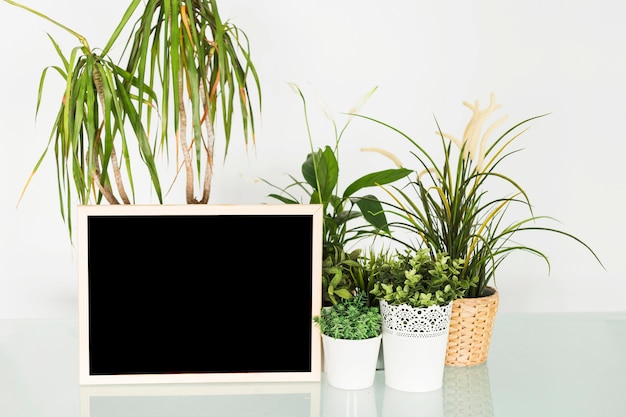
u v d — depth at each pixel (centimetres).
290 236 148
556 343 176
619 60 258
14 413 137
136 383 147
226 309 148
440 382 149
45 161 252
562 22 256
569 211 263
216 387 147
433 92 256
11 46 246
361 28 253
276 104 254
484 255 160
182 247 147
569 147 261
